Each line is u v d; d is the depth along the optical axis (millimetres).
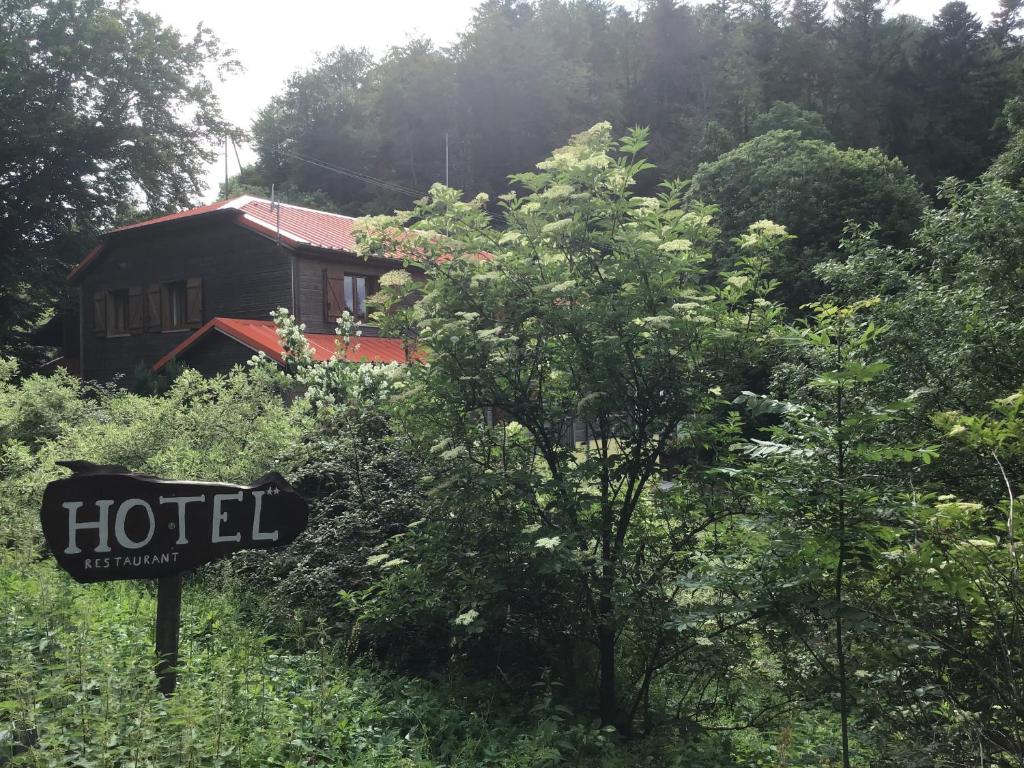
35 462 9602
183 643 6168
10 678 4543
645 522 6660
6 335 35188
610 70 63469
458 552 6402
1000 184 10406
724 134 42656
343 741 5109
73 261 35719
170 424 10094
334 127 62094
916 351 8102
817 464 4812
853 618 4516
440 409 6715
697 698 7059
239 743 4613
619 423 6453
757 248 6785
